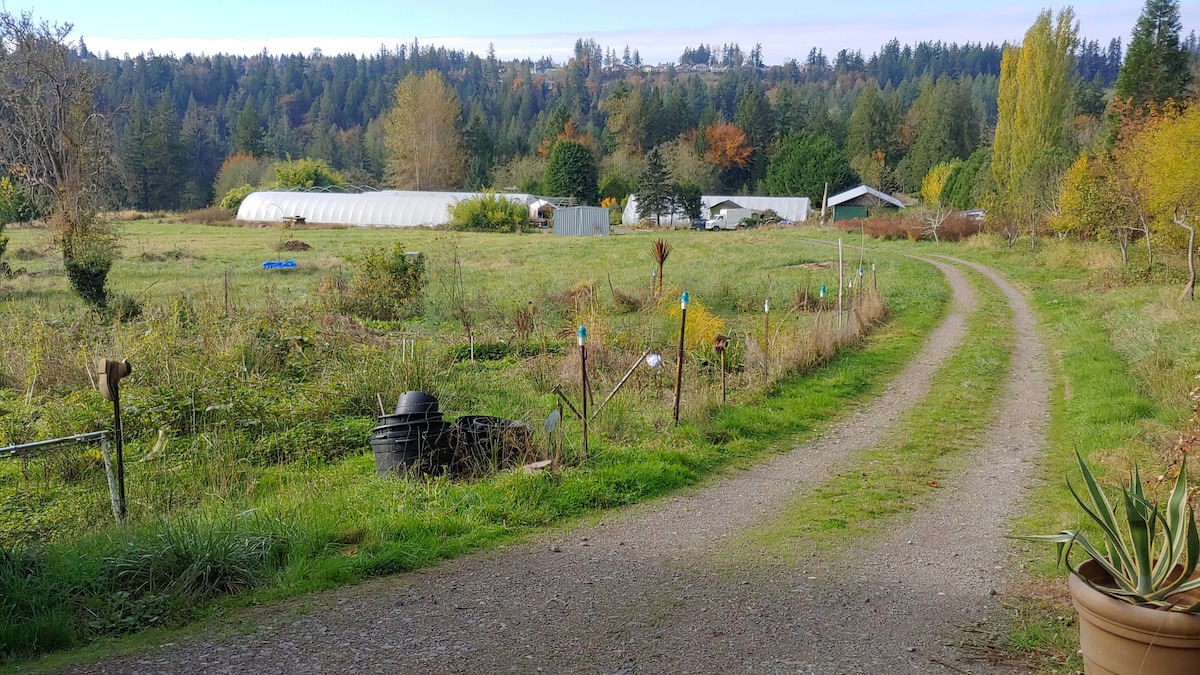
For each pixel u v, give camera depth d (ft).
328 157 424.05
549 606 17.98
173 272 101.60
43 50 98.48
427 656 15.51
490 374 45.09
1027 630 16.69
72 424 32.19
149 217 262.47
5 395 39.47
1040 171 137.28
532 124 530.68
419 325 62.13
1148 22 160.04
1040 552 21.58
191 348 43.09
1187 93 157.99
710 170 343.46
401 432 27.91
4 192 105.60
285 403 36.17
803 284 84.69
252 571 19.30
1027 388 46.52
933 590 19.10
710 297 75.05
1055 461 31.71
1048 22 172.04
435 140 332.60
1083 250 111.75
